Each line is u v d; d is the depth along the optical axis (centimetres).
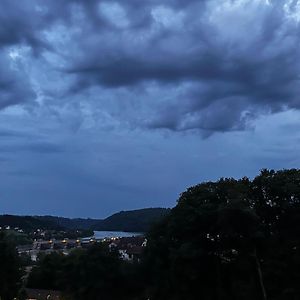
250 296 5091
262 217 5503
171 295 5712
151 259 6094
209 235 5572
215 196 5853
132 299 6781
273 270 4994
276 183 5509
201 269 5369
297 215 5303
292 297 4975
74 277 7162
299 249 5106
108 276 6788
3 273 7831
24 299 8581
